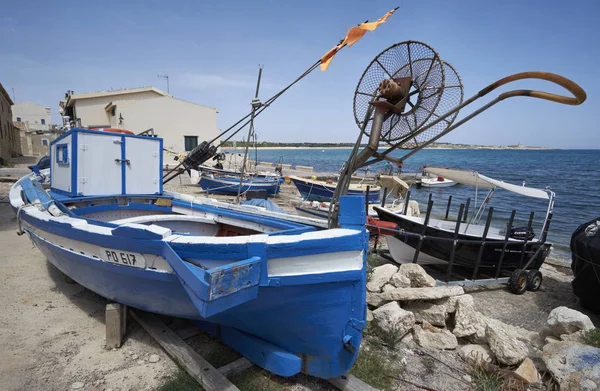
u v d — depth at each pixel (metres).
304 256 2.93
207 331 4.09
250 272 2.83
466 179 8.84
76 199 5.52
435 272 8.05
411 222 7.61
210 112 31.62
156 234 3.13
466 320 4.56
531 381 3.69
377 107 3.68
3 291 5.23
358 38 3.84
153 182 6.57
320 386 3.47
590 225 6.69
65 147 5.89
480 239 7.12
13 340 3.97
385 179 11.52
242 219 5.21
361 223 3.11
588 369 3.52
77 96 29.44
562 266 9.59
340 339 3.20
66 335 4.13
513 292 7.21
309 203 13.77
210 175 18.80
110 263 3.65
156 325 4.12
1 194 13.52
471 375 3.90
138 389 3.27
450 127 3.22
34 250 7.18
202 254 3.09
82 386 3.27
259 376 3.54
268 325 3.36
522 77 2.64
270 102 5.26
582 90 2.31
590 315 6.39
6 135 31.48
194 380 3.35
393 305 4.62
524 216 17.98
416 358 4.18
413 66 3.72
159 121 29.64
